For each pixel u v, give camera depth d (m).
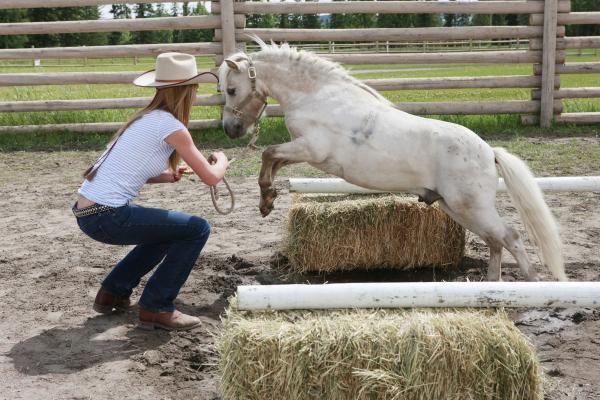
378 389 2.83
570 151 9.02
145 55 10.64
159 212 3.76
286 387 2.85
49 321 4.14
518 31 10.77
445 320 2.90
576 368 3.55
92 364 3.56
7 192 7.67
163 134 3.65
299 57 4.42
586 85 17.64
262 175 4.45
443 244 5.20
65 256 5.45
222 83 4.61
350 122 4.24
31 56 10.48
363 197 5.44
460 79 10.86
